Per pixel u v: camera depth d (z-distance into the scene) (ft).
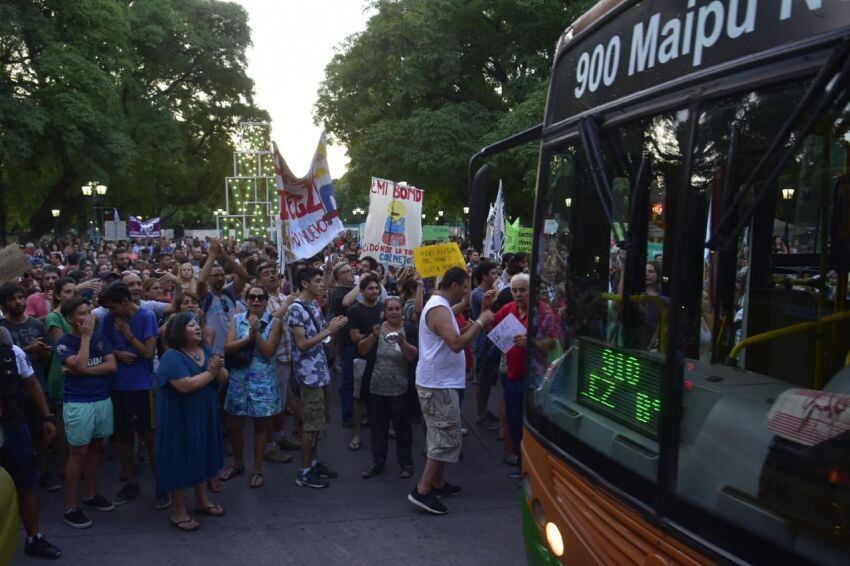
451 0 89.71
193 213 210.18
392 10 99.60
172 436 18.17
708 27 8.05
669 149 8.61
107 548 17.37
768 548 6.70
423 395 19.35
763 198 7.57
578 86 11.01
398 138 86.69
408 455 22.76
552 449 10.69
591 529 9.36
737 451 7.29
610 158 9.85
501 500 20.67
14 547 12.58
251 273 34.27
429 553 17.13
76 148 95.66
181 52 136.56
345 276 30.35
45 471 21.62
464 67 96.73
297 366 21.76
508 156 78.95
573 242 10.93
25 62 94.12
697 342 8.17
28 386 17.71
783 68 7.03
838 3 6.47
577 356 10.44
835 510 6.23
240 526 18.75
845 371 6.84
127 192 136.77
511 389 21.47
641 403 8.68
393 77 95.81
